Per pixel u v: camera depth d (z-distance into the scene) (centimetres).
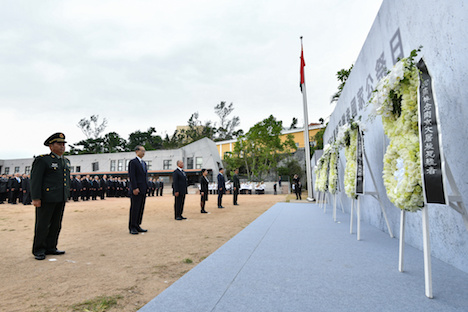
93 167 4284
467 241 271
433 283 240
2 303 237
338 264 303
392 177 277
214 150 4259
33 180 391
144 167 635
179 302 209
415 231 383
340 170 929
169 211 1121
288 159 4162
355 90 703
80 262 370
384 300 204
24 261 377
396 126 269
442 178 206
